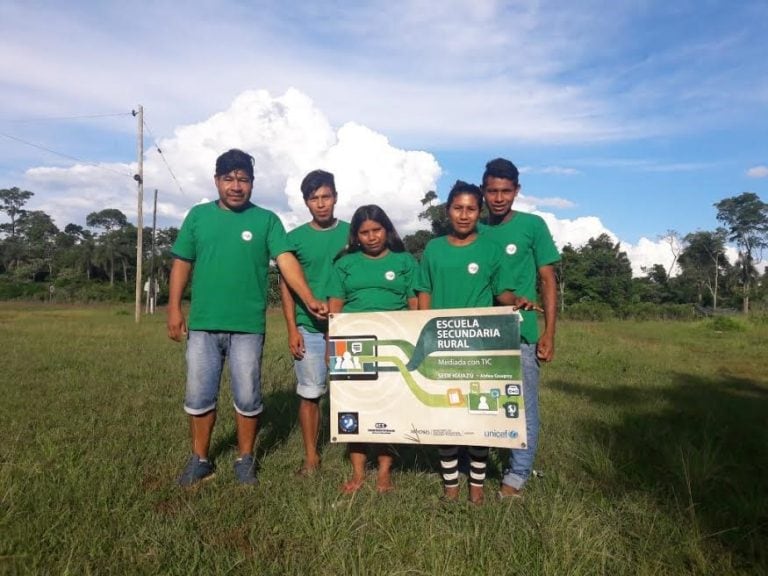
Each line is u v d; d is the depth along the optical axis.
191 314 4.16
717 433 5.52
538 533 3.17
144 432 5.33
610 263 57.94
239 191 4.11
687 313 38.75
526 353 3.94
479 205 3.92
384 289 4.13
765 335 20.62
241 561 2.93
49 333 15.85
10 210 98.81
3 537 3.07
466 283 3.93
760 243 80.06
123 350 11.83
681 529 3.34
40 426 5.45
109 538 3.12
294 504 3.53
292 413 6.22
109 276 81.38
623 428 5.79
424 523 3.33
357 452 4.09
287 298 4.41
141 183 25.67
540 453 4.87
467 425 3.67
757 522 3.57
